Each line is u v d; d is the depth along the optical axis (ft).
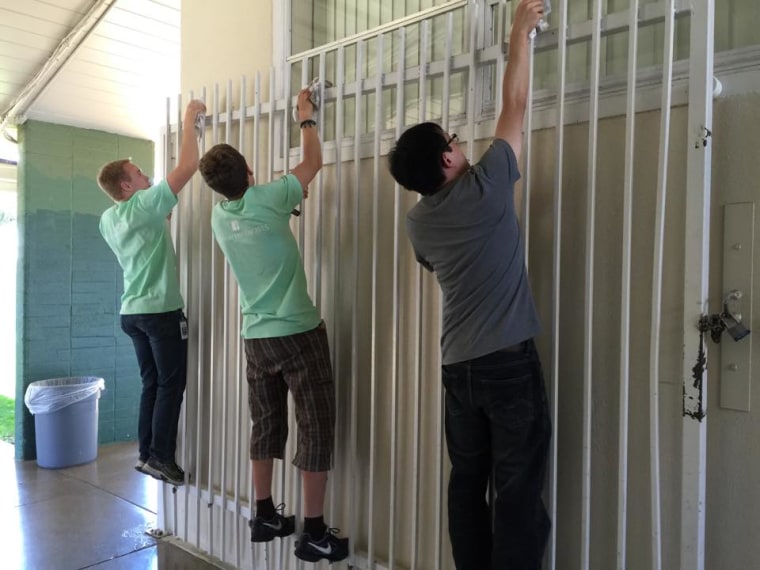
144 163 16.14
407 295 6.97
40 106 14.01
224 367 9.01
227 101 9.05
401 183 5.48
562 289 5.80
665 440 5.21
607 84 5.48
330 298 7.88
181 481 9.64
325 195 7.97
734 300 4.81
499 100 6.09
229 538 9.18
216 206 7.55
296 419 7.97
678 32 5.60
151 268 9.11
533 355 5.36
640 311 5.34
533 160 5.97
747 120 4.77
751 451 4.79
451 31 6.45
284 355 7.27
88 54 12.67
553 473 5.60
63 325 14.88
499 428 5.29
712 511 5.00
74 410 13.82
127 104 14.62
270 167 8.45
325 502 7.95
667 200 5.17
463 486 5.73
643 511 5.35
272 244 7.14
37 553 9.52
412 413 6.97
